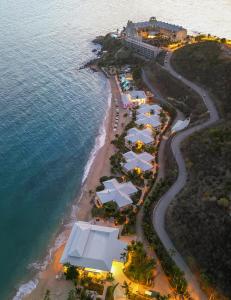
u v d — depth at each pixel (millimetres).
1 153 108312
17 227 82500
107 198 85188
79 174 101938
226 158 83250
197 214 71438
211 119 111250
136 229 77500
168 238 71688
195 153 91875
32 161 106500
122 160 101812
